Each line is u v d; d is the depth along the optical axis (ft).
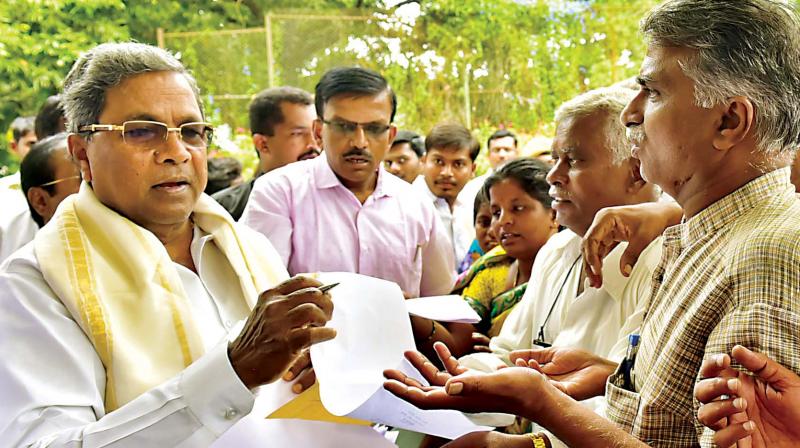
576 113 7.54
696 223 5.14
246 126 29.86
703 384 4.21
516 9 30.66
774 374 4.16
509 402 5.11
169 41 30.19
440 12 30.55
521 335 8.50
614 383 5.76
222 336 6.82
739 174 4.99
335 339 5.93
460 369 5.75
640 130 5.40
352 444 5.91
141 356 6.10
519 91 30.68
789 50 4.86
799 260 4.45
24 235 12.17
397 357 6.12
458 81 30.32
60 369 5.82
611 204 7.50
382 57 30.04
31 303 5.99
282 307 5.43
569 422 5.09
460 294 10.73
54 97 14.26
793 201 4.83
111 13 31.37
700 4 4.99
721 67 4.87
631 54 30.73
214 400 5.55
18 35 29.32
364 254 11.20
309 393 6.21
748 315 4.45
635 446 4.98
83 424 5.69
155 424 5.55
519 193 9.70
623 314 7.18
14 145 17.99
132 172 6.43
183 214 6.66
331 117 11.07
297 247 11.19
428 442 6.84
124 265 6.37
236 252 7.19
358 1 35.35
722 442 4.16
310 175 11.46
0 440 5.55
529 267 9.95
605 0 30.94
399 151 17.72
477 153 16.56
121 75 6.46
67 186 10.77
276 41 29.71
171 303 6.34
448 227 16.02
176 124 6.55
